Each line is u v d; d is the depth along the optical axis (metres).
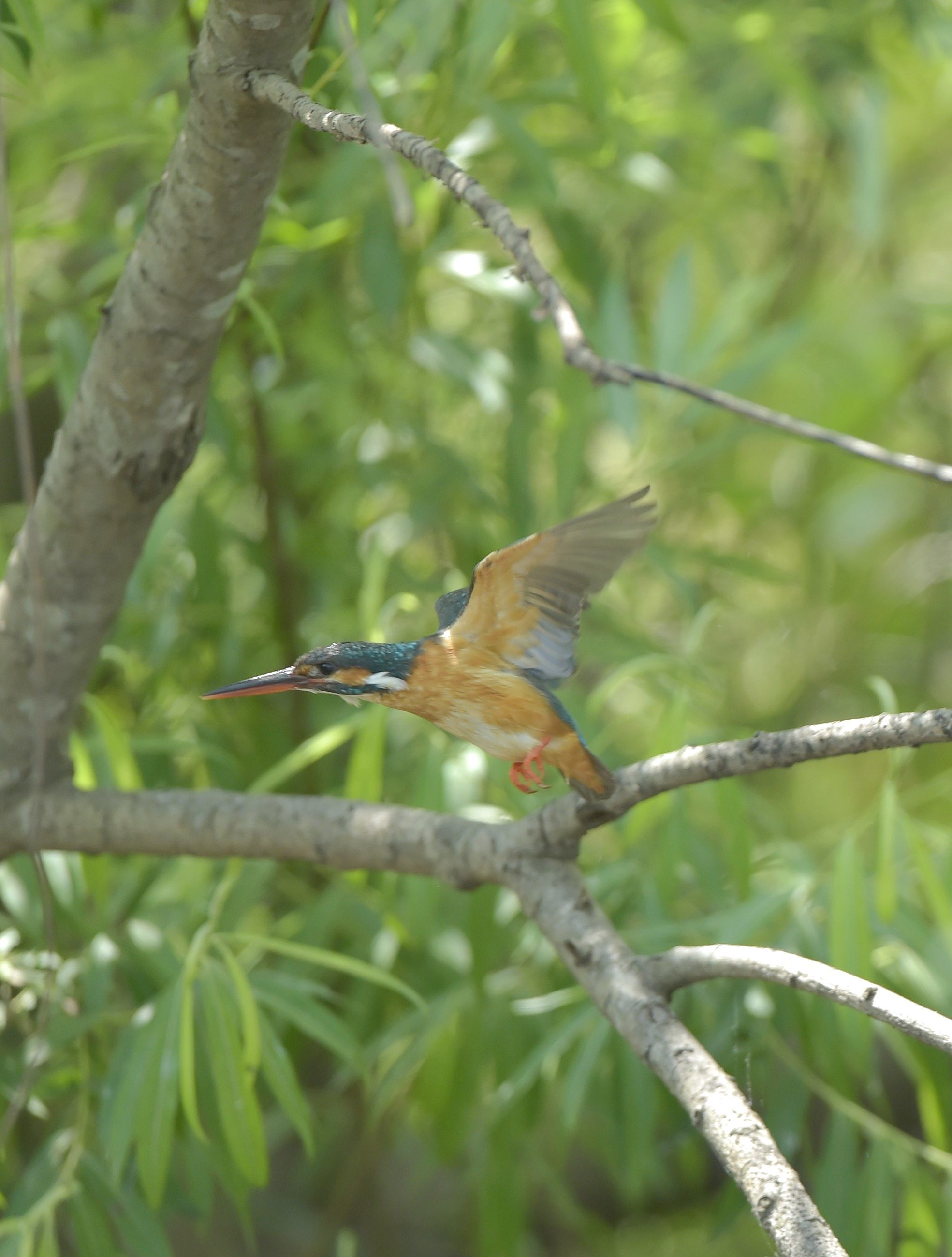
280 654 10.15
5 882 7.70
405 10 8.28
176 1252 12.30
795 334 9.64
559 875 5.99
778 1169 4.42
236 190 5.67
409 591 9.84
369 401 10.40
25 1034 7.99
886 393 11.80
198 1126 6.29
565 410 9.27
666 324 9.70
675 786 5.40
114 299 6.11
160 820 6.73
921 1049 7.73
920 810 12.67
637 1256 13.10
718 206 11.68
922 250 15.55
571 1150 13.37
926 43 10.60
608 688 8.22
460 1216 13.05
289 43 5.36
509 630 5.49
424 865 6.36
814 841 8.99
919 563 13.83
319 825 6.54
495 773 8.24
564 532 4.86
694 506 12.76
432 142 4.13
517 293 9.48
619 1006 5.27
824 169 12.73
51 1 10.06
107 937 7.71
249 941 6.71
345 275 10.34
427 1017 8.66
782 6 10.70
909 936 7.80
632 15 9.43
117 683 10.48
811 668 13.84
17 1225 6.58
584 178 11.27
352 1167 11.09
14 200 9.86
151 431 6.26
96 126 8.64
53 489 6.44
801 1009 7.66
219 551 9.39
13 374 5.33
